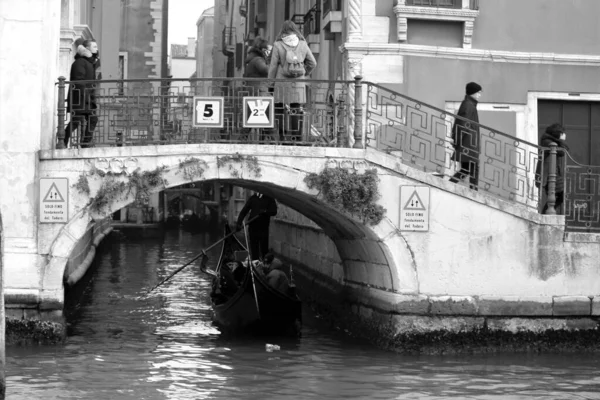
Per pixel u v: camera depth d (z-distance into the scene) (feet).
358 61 55.42
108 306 64.18
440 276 47.62
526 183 54.08
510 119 57.52
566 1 58.03
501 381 41.52
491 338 47.57
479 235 47.80
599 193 54.80
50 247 45.96
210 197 196.34
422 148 55.98
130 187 46.19
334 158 47.11
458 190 47.67
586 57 57.88
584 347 48.01
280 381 40.91
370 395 38.63
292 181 46.91
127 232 145.38
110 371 42.11
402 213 47.39
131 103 47.65
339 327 56.13
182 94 47.34
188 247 121.29
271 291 51.70
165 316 59.67
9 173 45.78
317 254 67.31
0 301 32.71
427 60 56.13
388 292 48.49
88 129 48.60
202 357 45.91
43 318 46.24
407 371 43.27
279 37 50.14
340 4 62.44
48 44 47.39
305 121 48.80
